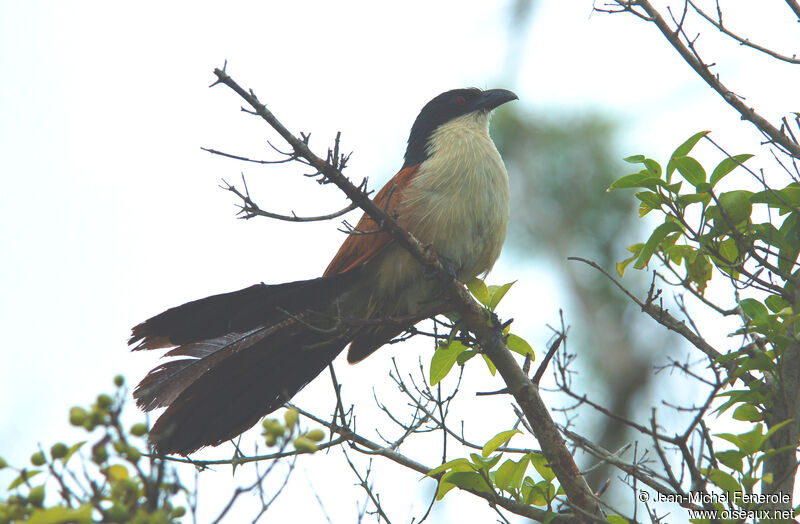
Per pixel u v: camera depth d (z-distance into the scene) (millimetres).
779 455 6402
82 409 3975
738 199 6852
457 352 8000
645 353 15938
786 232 7176
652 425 5711
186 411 8242
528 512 7086
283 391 8633
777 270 6797
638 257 7547
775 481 6336
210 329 8078
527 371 7809
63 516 3830
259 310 8312
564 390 5793
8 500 4152
